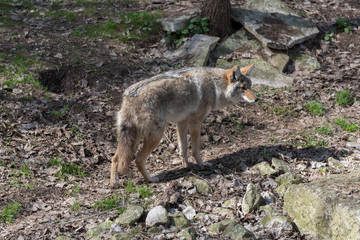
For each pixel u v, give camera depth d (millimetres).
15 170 9617
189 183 9336
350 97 13633
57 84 13469
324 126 12078
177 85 9531
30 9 17438
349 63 15500
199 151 10352
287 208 8281
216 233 7648
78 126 11391
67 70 13648
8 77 12914
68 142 10828
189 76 9812
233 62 15086
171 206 8617
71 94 12734
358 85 14320
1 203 8562
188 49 15352
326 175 9555
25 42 14945
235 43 15820
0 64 13469
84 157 10453
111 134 11414
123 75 13914
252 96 10086
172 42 15820
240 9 16922
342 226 7070
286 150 10812
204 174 9930
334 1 19000
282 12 17109
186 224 7855
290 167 10102
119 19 16500
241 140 11555
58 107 12023
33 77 13086
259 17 16562
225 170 10078
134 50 15211
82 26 16188
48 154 10305
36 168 9820
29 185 9164
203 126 11883
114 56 14695
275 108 12938
